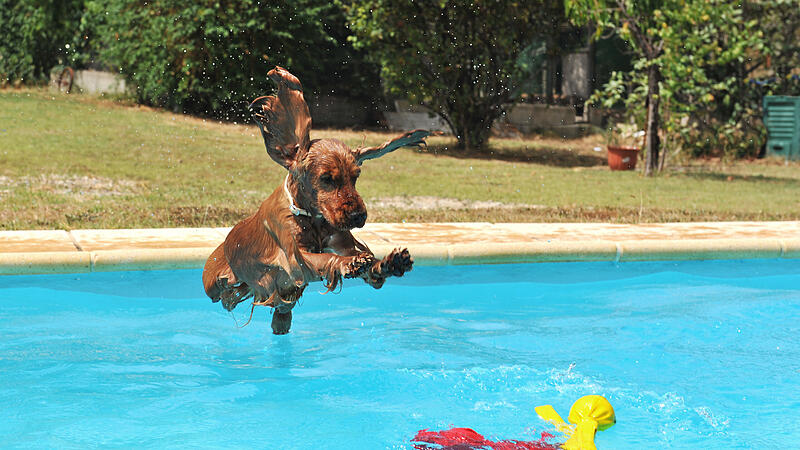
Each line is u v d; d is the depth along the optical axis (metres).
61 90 22.53
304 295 6.81
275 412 4.28
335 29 21.92
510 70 18.62
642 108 17.83
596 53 22.36
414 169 15.34
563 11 18.23
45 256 6.56
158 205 9.88
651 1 14.96
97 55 22.73
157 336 5.63
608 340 5.68
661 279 7.51
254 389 4.63
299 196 3.74
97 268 6.71
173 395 4.50
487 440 3.90
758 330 5.96
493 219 9.89
